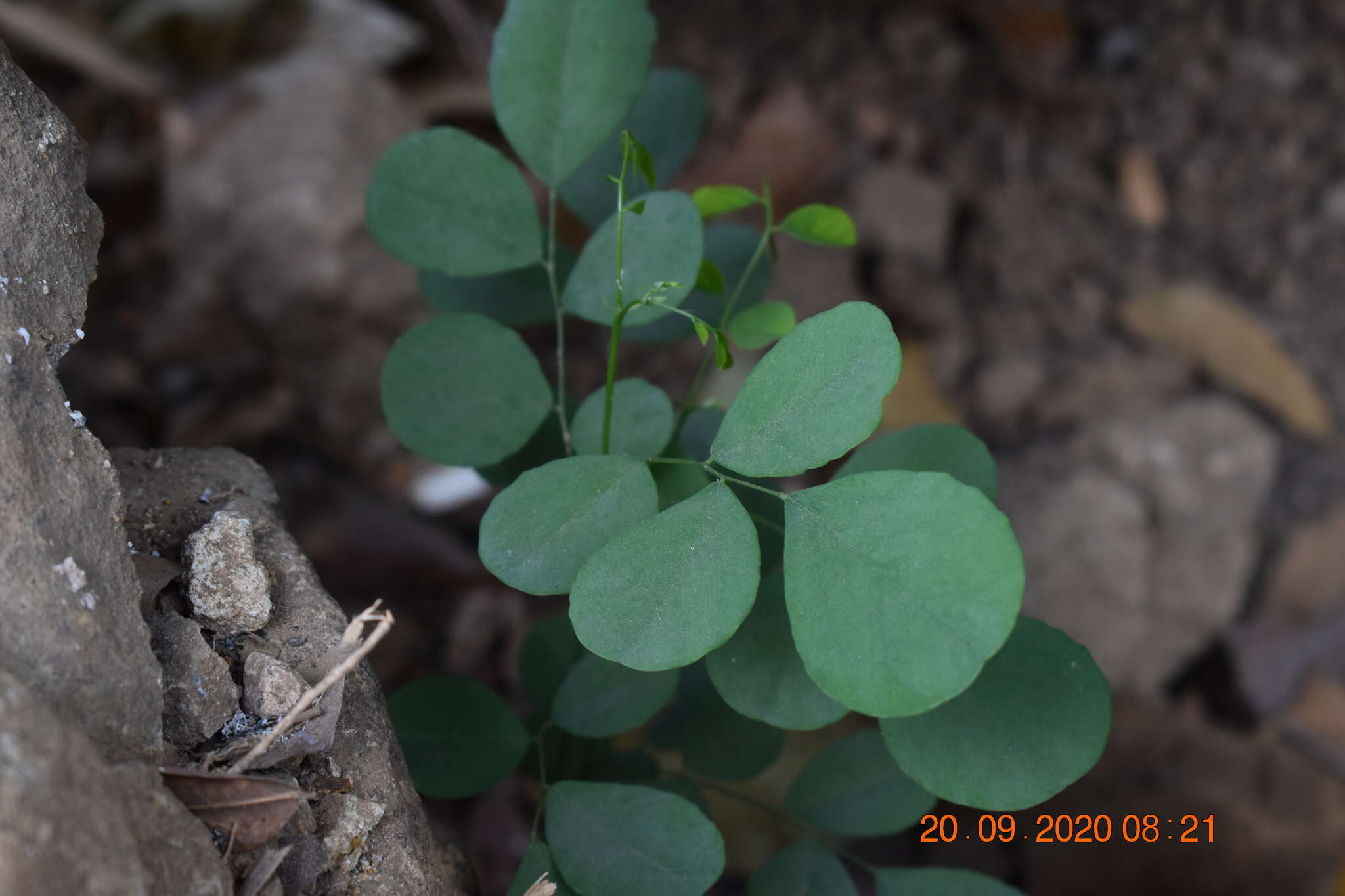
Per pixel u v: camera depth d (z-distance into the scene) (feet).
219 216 2.47
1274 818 2.11
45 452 1.32
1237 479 2.56
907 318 2.78
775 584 1.39
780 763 2.02
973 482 1.44
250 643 1.38
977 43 3.12
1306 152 3.03
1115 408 2.68
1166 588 2.45
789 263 2.71
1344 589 2.46
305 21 2.69
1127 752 2.20
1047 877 2.03
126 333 2.45
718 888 1.95
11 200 1.36
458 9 2.80
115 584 1.31
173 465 1.46
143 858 1.25
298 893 1.32
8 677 1.24
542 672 1.59
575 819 1.42
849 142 2.95
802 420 1.32
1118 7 3.17
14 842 1.21
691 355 2.62
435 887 1.36
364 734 1.38
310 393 2.46
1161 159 3.03
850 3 3.14
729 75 3.01
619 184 1.38
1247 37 3.15
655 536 1.33
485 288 1.58
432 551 2.24
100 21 2.59
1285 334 2.81
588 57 1.50
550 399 1.49
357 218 2.45
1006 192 2.97
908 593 1.27
